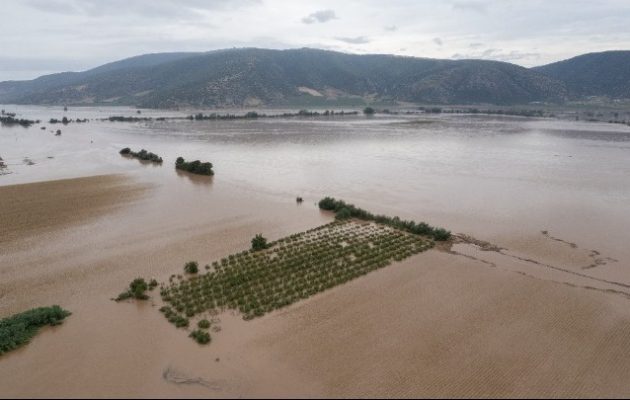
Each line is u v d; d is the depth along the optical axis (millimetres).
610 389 25203
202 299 34000
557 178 78000
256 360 26922
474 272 39562
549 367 26891
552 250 45281
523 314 32625
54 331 30109
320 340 28969
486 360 27344
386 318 31703
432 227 50938
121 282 37250
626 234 50094
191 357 27188
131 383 25047
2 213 55375
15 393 24375
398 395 24312
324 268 39562
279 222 52875
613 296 35781
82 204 59406
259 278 37594
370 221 53125
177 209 57750
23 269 39875
